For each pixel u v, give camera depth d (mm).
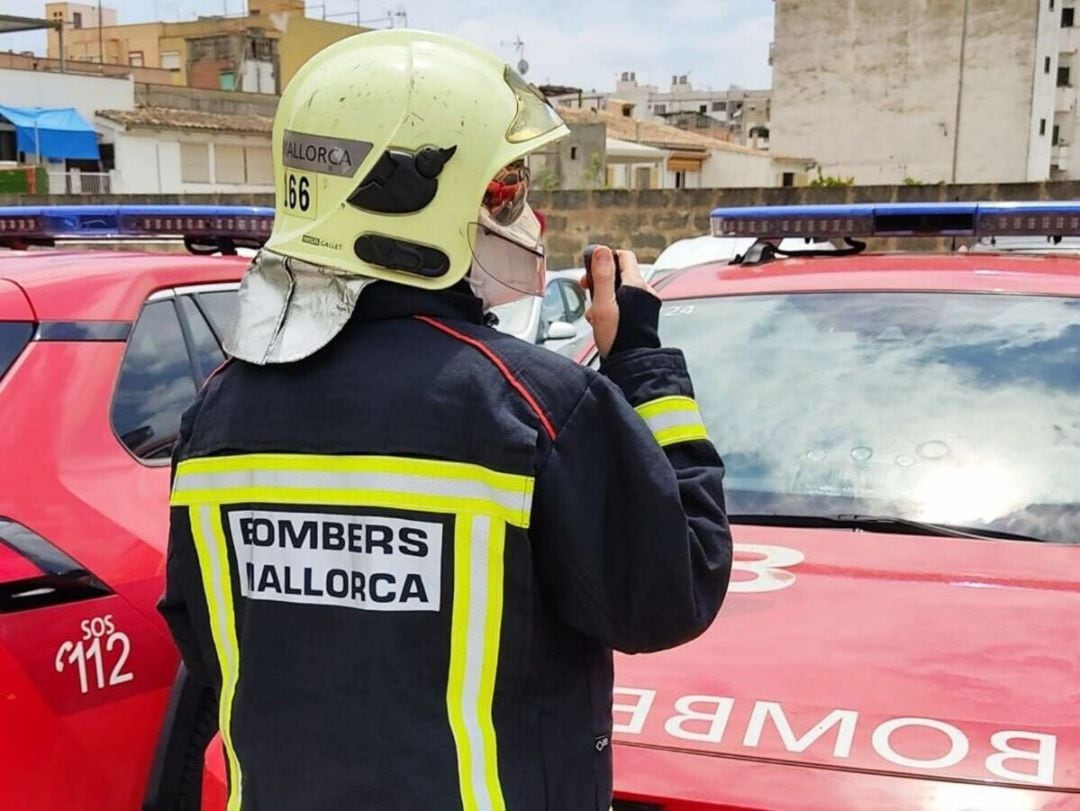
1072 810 1705
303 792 1443
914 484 2713
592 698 1504
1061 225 3490
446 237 1489
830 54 48281
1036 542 2537
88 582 2650
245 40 52781
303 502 1450
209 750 2137
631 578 1437
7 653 2482
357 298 1473
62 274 3051
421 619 1401
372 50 1543
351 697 1422
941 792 1754
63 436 2805
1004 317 3090
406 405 1421
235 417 1516
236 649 1521
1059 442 2738
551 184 31500
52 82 39094
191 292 3402
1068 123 57062
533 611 1414
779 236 3715
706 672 2086
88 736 2627
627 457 1439
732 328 3246
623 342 1622
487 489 1389
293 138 1542
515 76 1606
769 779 1812
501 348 1458
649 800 1821
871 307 3211
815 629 2209
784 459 2850
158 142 38688
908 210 3592
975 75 46250
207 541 1543
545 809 1429
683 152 40594
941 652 2105
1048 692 1971
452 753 1391
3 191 31438
